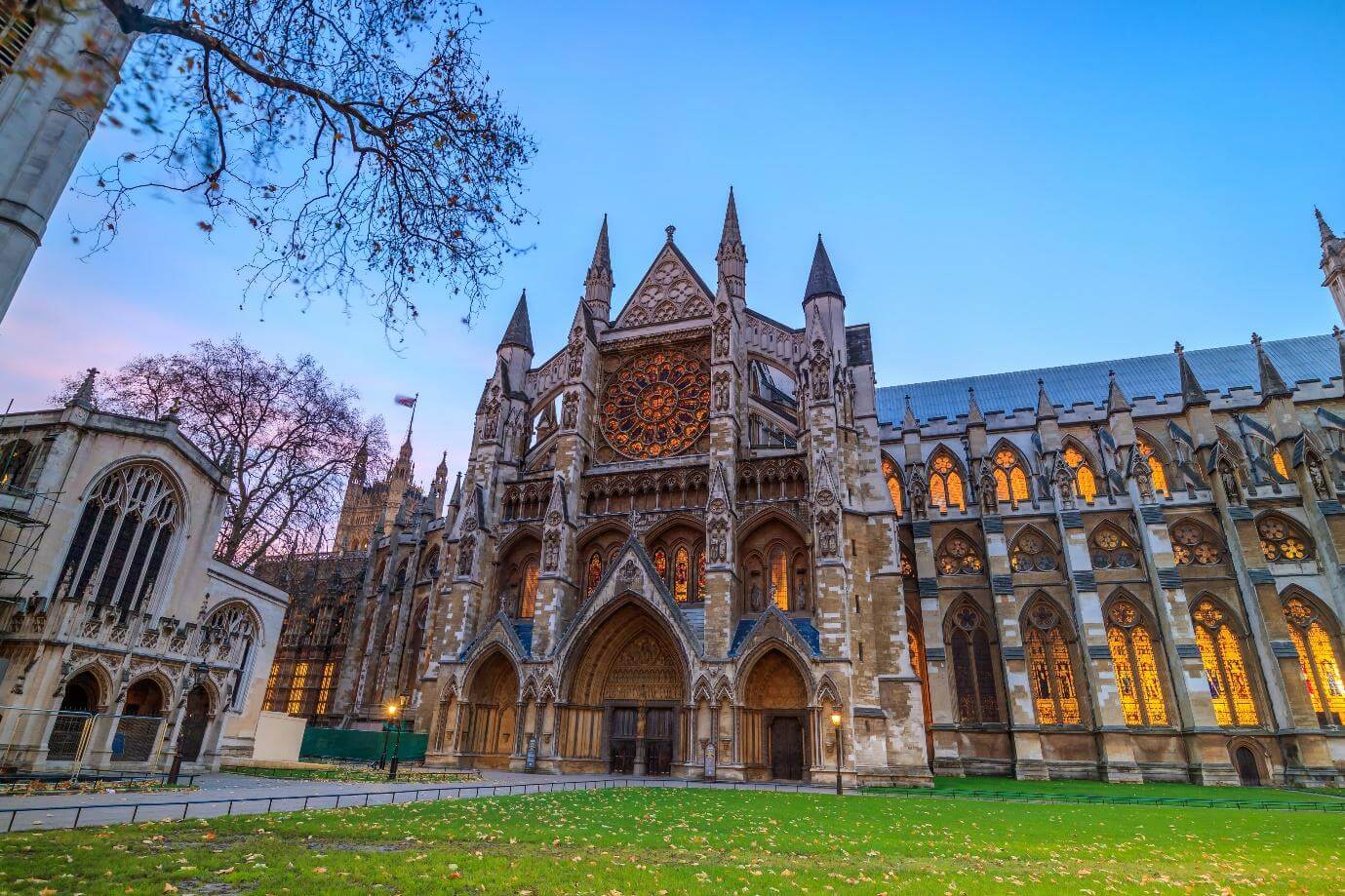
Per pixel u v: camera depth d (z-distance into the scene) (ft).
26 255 47.37
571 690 151.84
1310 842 70.69
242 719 145.18
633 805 87.04
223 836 53.26
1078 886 45.11
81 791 79.20
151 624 121.60
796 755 139.03
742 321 184.44
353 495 394.11
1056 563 203.92
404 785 105.40
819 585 142.82
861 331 180.65
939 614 199.31
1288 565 185.68
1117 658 191.21
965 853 58.65
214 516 136.77
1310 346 231.91
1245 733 172.76
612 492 173.68
